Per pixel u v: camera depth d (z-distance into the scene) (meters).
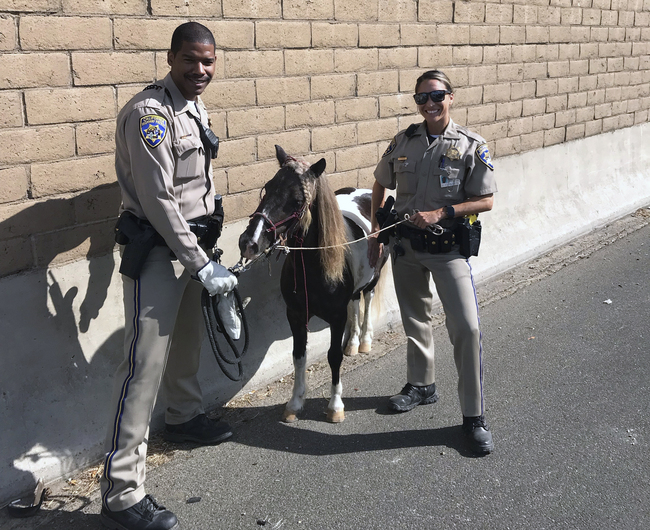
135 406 2.95
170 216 2.84
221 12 3.91
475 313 3.53
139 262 2.92
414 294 3.90
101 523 3.02
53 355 3.36
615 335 4.92
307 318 3.77
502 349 4.77
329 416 3.87
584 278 6.14
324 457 3.51
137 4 3.49
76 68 3.28
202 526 2.98
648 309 5.37
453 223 3.57
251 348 4.34
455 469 3.37
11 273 3.18
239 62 4.06
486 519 2.97
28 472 3.19
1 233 3.11
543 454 3.47
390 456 3.51
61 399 3.38
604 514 2.99
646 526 2.91
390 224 3.69
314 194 3.38
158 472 3.39
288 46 4.34
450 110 5.83
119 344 3.66
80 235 3.41
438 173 3.55
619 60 7.96
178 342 3.52
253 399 4.19
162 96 2.94
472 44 5.89
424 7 5.32
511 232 6.61
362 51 4.88
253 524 2.99
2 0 2.97
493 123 6.33
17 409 3.21
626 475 3.28
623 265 6.43
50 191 3.27
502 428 3.73
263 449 3.60
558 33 6.89
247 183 4.26
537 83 6.75
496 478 3.28
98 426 3.50
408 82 5.33
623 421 3.77
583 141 7.62
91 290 3.50
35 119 3.16
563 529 2.89
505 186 6.58
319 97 4.63
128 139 2.82
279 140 4.41
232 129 4.10
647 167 8.80
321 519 3.01
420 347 3.96
